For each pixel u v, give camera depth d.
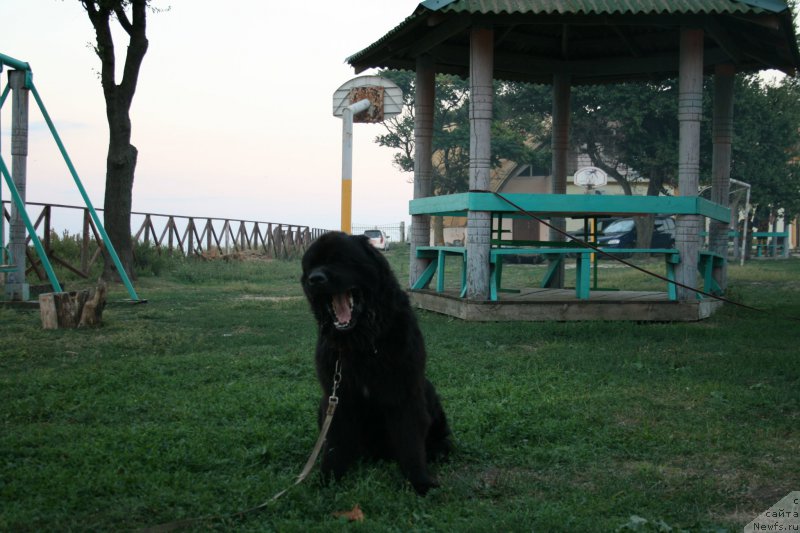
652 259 29.59
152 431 5.12
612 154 33.06
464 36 12.95
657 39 13.17
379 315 4.06
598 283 18.28
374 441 4.54
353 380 4.12
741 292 15.57
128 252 18.08
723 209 12.80
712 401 6.11
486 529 3.51
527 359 7.92
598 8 10.21
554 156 14.54
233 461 4.61
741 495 4.12
